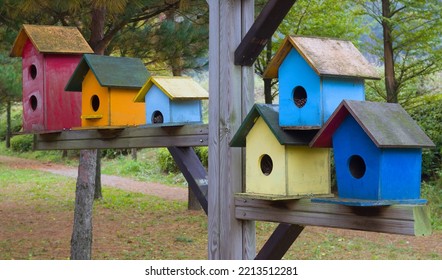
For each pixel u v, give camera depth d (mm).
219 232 5238
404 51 13695
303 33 13984
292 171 4574
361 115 4047
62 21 10273
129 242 11039
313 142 4328
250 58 5227
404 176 4121
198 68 13633
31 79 6902
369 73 4547
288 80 4578
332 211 4375
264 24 4969
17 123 40594
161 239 11336
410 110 15438
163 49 12352
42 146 7020
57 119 6695
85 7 10133
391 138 3988
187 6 9906
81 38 6918
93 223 13062
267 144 4688
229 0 5199
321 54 4465
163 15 13961
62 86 6727
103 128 5988
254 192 4812
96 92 6316
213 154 5262
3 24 11477
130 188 20156
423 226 3924
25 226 12859
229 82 5180
